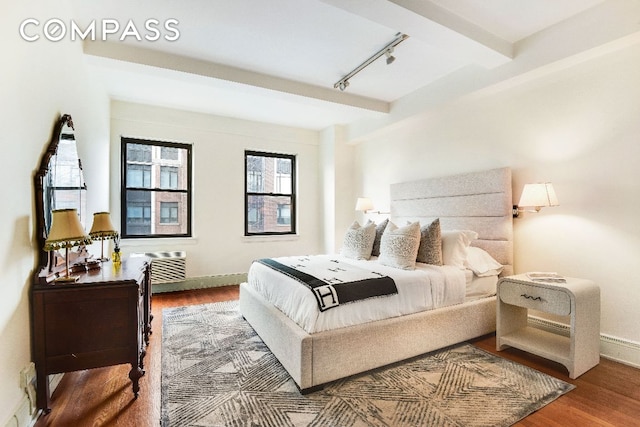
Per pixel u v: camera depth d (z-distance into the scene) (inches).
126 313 72.9
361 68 124.6
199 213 182.4
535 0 86.7
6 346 56.2
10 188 57.9
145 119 167.3
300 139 214.7
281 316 91.0
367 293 87.5
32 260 67.1
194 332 114.5
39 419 66.0
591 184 97.7
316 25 97.8
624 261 91.3
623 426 64.0
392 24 88.3
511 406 70.4
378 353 85.7
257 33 102.2
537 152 111.2
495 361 92.3
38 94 69.6
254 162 205.3
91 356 70.1
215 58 118.8
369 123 182.1
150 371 86.6
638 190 88.6
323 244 217.3
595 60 96.2
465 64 124.9
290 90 138.1
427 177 156.3
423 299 97.1
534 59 102.7
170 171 180.4
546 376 83.5
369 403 71.8
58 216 69.8
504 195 117.2
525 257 115.3
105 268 87.4
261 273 116.6
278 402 72.2
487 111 127.8
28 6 64.4
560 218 105.4
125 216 168.1
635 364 88.4
